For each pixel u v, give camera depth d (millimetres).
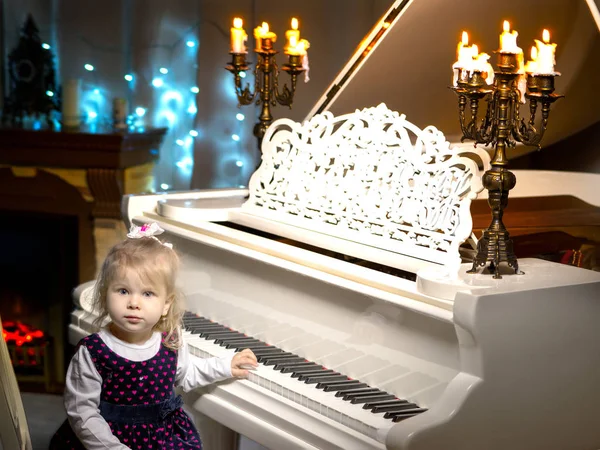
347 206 2434
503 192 2051
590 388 2139
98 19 5570
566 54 2873
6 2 5609
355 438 1983
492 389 1962
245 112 5387
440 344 2051
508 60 1949
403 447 1863
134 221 3047
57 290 5184
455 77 2047
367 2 5031
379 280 2182
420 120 3186
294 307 2439
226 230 2738
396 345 2154
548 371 2049
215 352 2453
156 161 5516
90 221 5102
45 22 5613
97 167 5004
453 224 2156
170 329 2326
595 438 2170
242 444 3639
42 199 5125
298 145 2605
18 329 5168
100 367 2215
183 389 2373
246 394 2275
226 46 5363
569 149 3125
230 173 5473
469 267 2172
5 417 2100
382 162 2336
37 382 5160
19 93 5559
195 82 5512
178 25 5469
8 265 5215
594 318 2109
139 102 5598
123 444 2191
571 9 2809
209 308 2773
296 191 2604
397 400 2123
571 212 2990
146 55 5543
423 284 2053
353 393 2150
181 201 3107
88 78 5633
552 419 2078
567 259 2500
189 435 2367
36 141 5035
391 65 3059
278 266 2410
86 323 2924
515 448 2027
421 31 2996
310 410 2123
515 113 2008
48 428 4488
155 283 2207
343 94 3164
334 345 2316
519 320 1979
